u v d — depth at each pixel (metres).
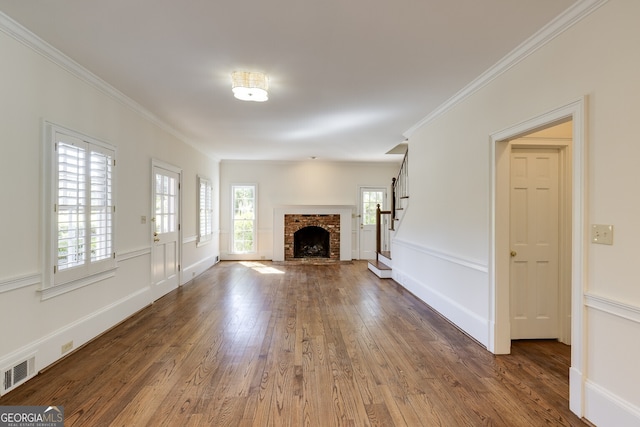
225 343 3.16
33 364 2.48
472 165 3.34
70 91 2.87
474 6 2.05
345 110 4.14
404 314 4.09
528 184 3.29
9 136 2.29
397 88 3.41
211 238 7.48
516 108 2.67
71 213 2.83
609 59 1.87
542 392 2.33
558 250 3.30
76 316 2.99
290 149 6.82
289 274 6.62
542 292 3.31
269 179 8.42
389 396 2.27
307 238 8.80
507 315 2.96
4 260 2.26
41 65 2.55
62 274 2.72
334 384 2.42
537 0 1.99
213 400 2.21
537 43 2.39
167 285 5.04
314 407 2.14
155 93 3.57
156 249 4.65
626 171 1.78
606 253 1.89
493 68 2.90
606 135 1.89
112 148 3.46
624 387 1.79
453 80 3.20
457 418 2.03
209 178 7.32
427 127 4.54
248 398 2.24
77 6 2.05
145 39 2.46
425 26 2.28
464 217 3.50
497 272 2.96
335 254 8.42
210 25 2.27
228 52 2.66
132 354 2.91
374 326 3.66
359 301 4.66
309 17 2.18
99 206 3.25
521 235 3.29
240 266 7.53
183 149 5.67
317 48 2.59
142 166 4.21
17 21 2.23
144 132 4.25
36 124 2.51
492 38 2.43
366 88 3.41
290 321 3.80
